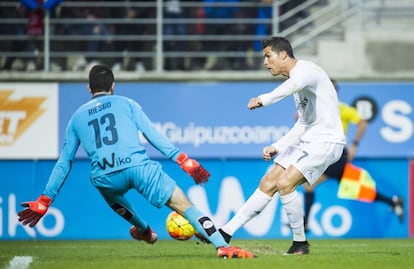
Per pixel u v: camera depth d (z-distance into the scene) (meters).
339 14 62.44
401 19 62.38
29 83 52.47
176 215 29.36
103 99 26.41
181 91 52.78
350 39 59.38
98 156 25.88
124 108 26.17
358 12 60.09
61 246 41.84
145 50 60.28
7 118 52.34
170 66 59.88
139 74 56.12
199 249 36.56
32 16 58.28
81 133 26.22
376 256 28.80
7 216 51.31
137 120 26.02
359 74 56.00
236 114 52.50
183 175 51.12
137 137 26.00
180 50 60.09
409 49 59.09
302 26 60.22
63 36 58.78
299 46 61.31
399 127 52.47
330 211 51.00
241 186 51.22
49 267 24.45
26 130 52.31
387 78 55.69
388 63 59.16
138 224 28.78
